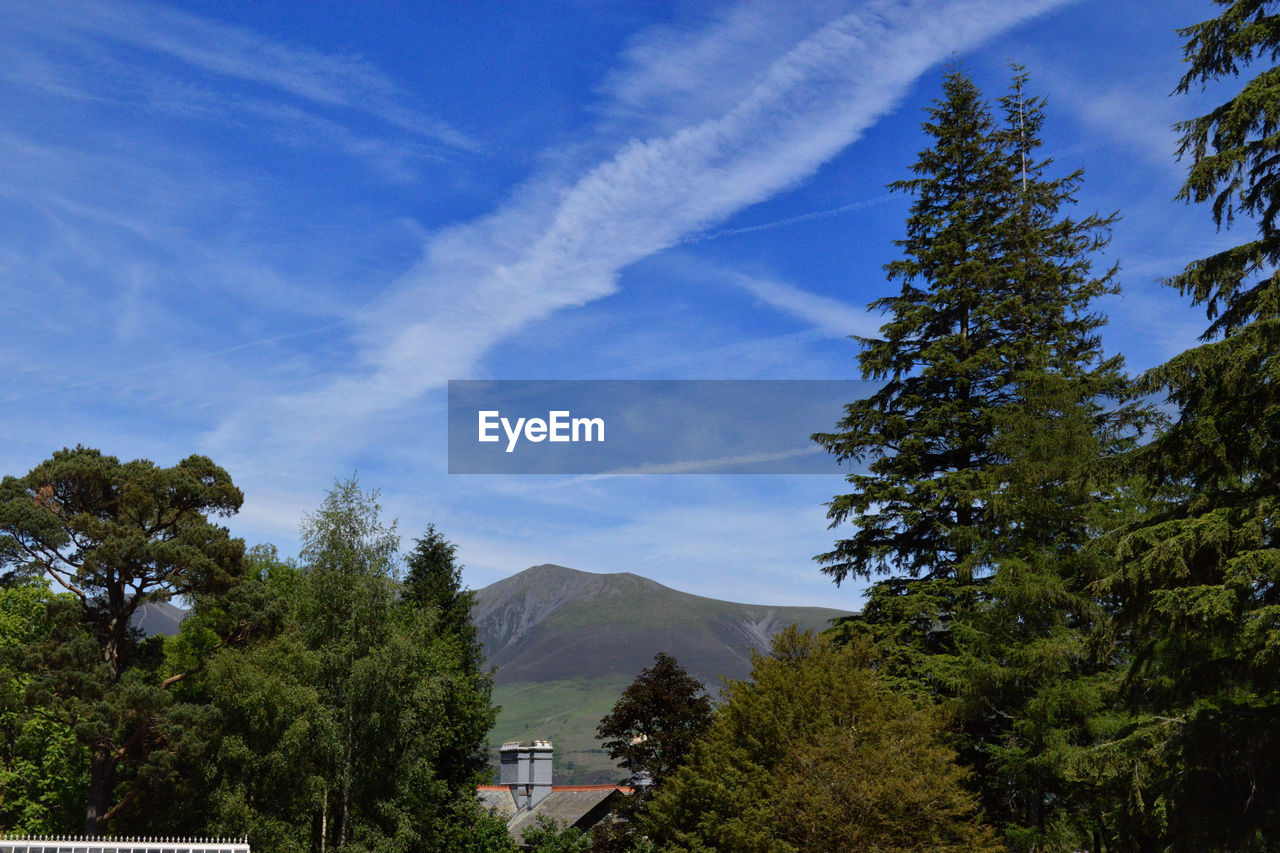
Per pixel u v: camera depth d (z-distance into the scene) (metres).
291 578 54.62
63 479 46.88
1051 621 30.20
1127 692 24.23
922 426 38.19
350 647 39.78
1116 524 30.11
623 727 43.19
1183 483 25.20
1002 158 41.44
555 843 50.09
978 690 30.28
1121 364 36.72
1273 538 20.55
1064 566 30.86
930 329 40.28
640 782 42.91
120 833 44.44
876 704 28.91
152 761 41.84
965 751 33.28
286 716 39.06
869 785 25.70
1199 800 21.70
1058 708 28.36
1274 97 21.28
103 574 45.91
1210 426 21.58
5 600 49.56
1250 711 21.05
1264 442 21.30
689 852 31.73
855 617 38.28
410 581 56.72
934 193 41.69
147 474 47.88
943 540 37.12
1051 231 40.28
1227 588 19.89
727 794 29.50
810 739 28.61
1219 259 22.33
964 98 41.72
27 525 44.41
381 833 39.84
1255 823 21.05
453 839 49.38
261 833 38.47
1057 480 31.34
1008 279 39.09
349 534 41.44
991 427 36.62
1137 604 22.41
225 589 47.09
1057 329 37.88
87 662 43.91
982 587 32.97
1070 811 30.38
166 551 45.50
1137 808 23.08
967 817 29.30
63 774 48.06
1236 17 22.94
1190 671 22.55
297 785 39.38
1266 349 20.59
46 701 42.69
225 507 50.09
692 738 40.81
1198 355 21.56
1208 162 22.20
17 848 24.62
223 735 41.72
